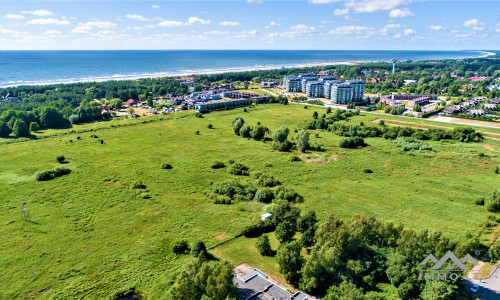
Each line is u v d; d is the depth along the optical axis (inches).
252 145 6766.7
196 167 5433.1
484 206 4040.4
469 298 2491.4
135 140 6948.8
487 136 7298.2
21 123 7027.6
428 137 7219.5
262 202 4192.9
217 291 2310.5
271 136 7372.1
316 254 2640.3
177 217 3779.5
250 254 3085.6
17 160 5546.3
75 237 3346.5
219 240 3319.4
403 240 2797.7
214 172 5231.3
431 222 3661.4
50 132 7490.2
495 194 3983.8
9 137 7022.6
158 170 5241.1
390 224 2938.0
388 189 4581.7
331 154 6205.7
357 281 2635.3
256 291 2513.5
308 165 5580.7
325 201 4202.8
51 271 2839.6
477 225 3592.5
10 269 2854.3
